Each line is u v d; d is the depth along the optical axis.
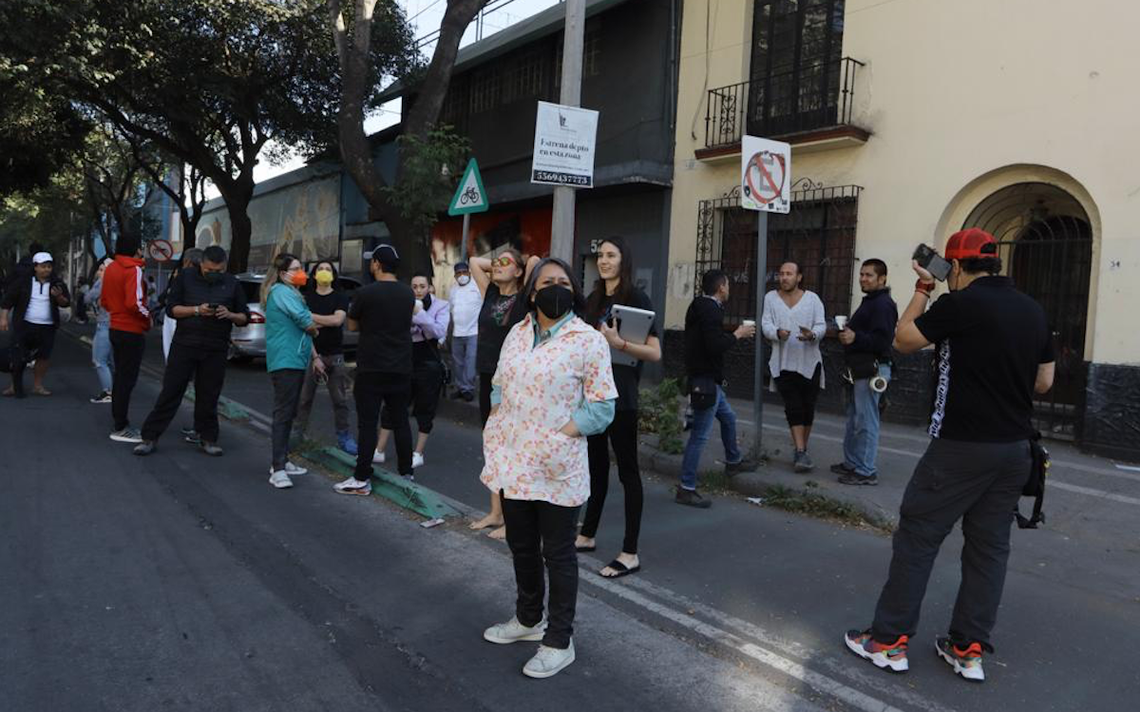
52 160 22.53
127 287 7.74
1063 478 7.05
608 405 3.50
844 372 6.64
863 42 10.33
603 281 4.96
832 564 5.04
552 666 3.54
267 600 4.27
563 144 7.49
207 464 7.15
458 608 4.26
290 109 18.88
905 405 9.84
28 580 4.37
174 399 7.32
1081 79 8.39
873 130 10.23
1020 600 4.53
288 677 3.47
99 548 4.90
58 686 3.30
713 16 12.31
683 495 6.31
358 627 4.00
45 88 15.93
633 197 13.68
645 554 5.18
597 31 14.34
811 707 3.35
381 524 5.66
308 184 25.42
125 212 35.41
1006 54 8.98
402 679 3.49
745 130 11.84
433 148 11.96
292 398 6.55
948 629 4.04
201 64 17.06
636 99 13.48
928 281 3.76
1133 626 4.21
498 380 3.69
